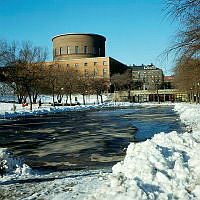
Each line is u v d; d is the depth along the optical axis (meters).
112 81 94.00
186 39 11.24
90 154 10.70
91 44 109.81
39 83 58.06
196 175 5.00
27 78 44.81
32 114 37.25
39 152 11.31
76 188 5.38
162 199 4.18
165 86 95.94
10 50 49.00
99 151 11.26
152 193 4.20
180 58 11.77
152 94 91.25
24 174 7.54
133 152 6.49
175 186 4.60
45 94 80.69
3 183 6.51
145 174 4.93
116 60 110.25
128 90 91.75
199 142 8.16
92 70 101.88
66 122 25.23
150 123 22.75
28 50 50.41
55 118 30.44
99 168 8.42
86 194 4.86
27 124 23.70
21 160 8.66
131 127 20.08
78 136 15.80
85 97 89.50
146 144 6.74
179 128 18.33
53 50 114.75
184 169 5.12
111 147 12.12
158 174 4.85
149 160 5.48
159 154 5.77
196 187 4.53
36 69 46.88
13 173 7.63
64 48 109.50
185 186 4.65
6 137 15.86
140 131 17.64
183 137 8.23
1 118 30.45
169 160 5.68
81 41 108.50
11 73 44.78
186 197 4.26
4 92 69.75
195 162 5.48
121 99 92.19
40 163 9.38
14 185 6.25
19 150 11.84
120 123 23.41
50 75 54.09
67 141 14.05
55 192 5.28
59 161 9.63
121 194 4.11
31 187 5.95
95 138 14.91
